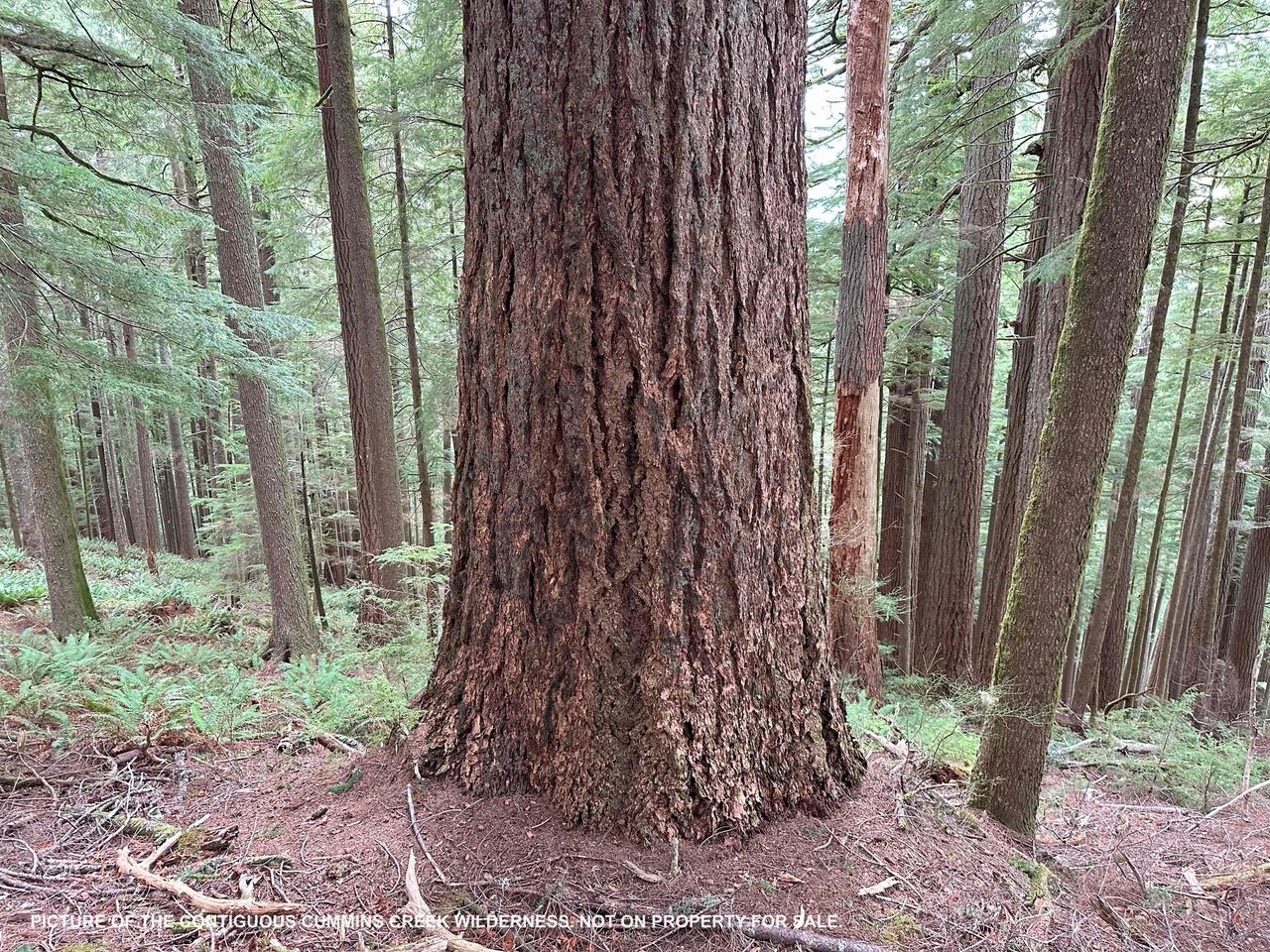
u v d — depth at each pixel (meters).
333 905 1.68
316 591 8.02
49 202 5.19
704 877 1.78
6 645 5.17
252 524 10.34
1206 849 3.49
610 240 1.85
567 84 1.84
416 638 4.25
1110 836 3.47
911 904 1.84
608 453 1.91
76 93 6.38
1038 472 2.75
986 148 7.68
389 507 6.95
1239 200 7.70
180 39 5.99
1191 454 12.92
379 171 9.41
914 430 9.17
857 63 5.39
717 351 1.93
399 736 2.40
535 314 1.93
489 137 1.96
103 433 16.80
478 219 2.04
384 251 8.98
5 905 1.75
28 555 13.23
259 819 2.13
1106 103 2.44
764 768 2.04
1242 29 7.27
